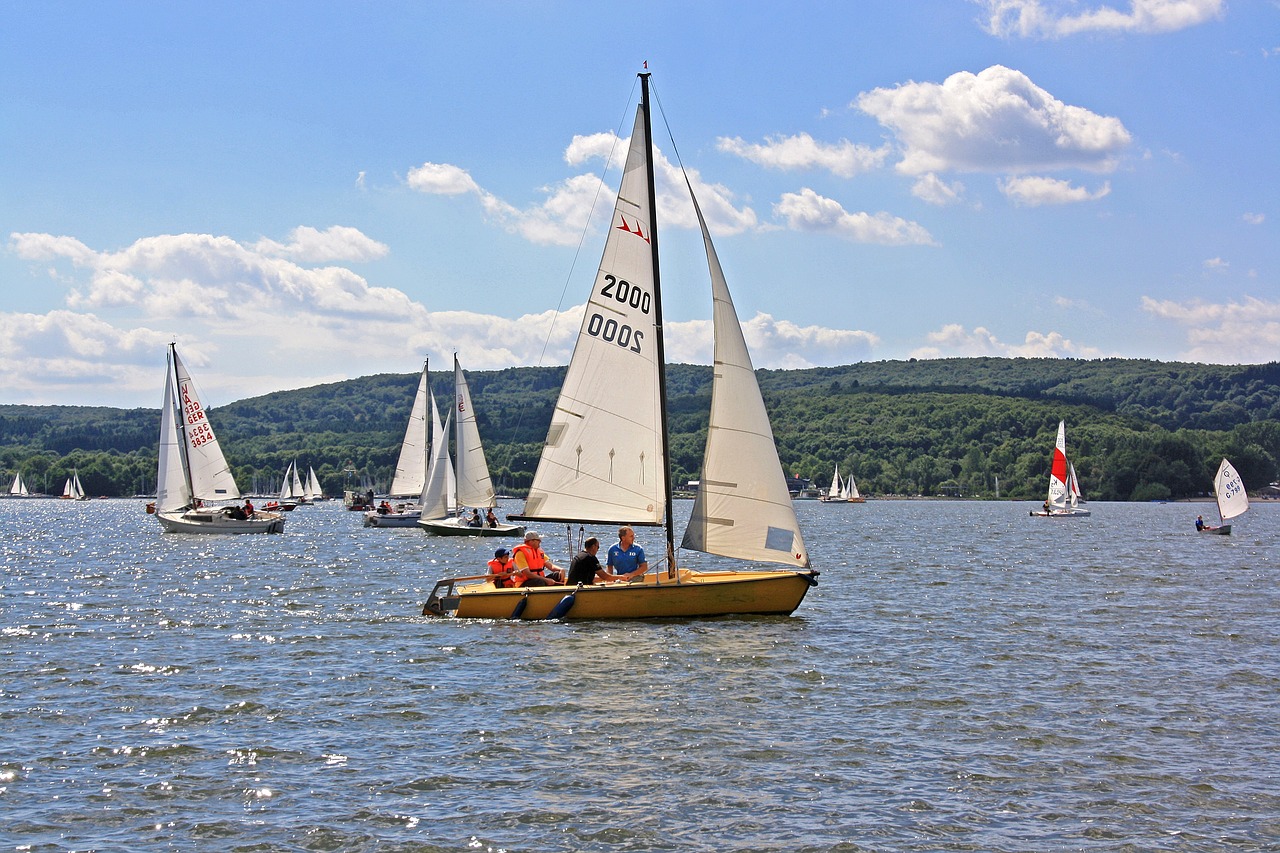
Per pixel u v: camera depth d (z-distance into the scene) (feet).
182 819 45.11
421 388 304.91
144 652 81.10
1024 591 126.31
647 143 90.84
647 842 42.91
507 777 50.34
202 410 255.09
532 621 91.40
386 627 92.17
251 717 60.95
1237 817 45.70
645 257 91.09
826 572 154.30
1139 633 91.15
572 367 92.38
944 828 44.37
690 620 91.71
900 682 69.67
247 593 123.34
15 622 97.81
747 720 60.08
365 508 491.31
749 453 90.68
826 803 47.06
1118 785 49.49
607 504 92.43
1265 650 82.79
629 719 60.18
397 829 44.14
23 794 47.98
